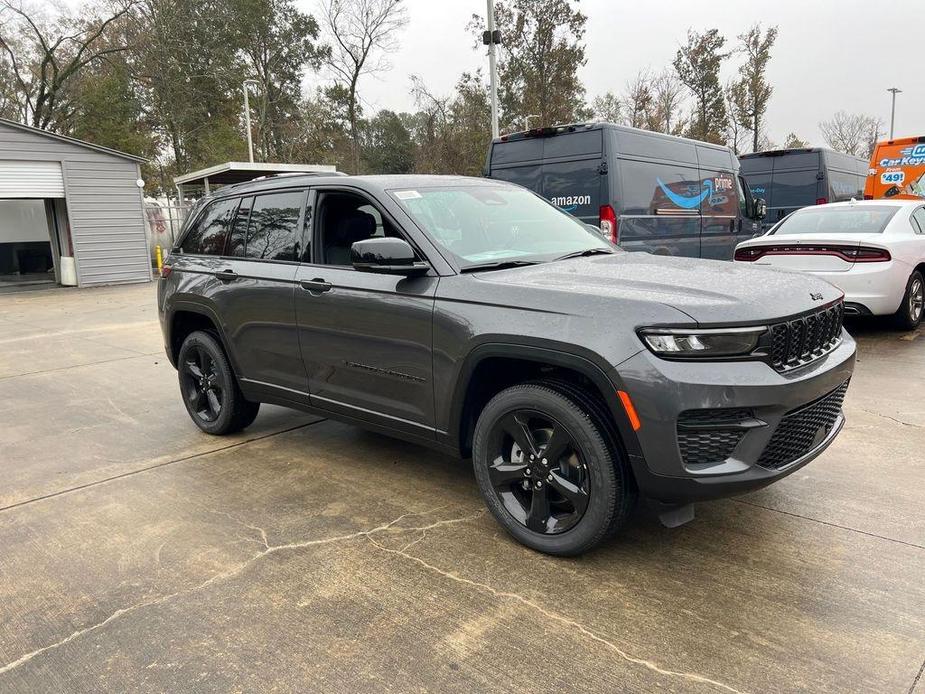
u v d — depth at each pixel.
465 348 3.19
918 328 8.14
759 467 2.74
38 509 3.89
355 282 3.75
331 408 4.07
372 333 3.65
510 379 3.43
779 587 2.82
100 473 4.44
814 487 3.79
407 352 3.49
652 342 2.67
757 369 2.67
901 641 2.44
